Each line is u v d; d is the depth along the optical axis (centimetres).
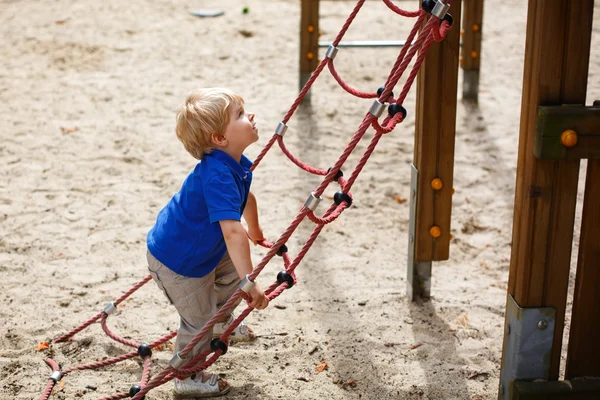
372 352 428
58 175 671
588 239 328
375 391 394
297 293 495
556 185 314
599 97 806
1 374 406
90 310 472
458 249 570
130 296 488
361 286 506
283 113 820
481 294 499
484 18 1159
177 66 953
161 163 702
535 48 304
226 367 413
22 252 543
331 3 1232
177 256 363
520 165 323
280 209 622
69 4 1192
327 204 635
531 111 310
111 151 722
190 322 380
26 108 817
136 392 361
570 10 296
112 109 822
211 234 359
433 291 502
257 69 950
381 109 329
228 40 1052
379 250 562
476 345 437
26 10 1152
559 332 334
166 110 823
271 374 408
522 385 336
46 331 447
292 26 1118
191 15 1161
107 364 400
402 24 1113
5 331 445
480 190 664
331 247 564
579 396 335
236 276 407
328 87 900
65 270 521
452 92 446
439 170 460
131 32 1070
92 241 563
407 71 947
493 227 602
